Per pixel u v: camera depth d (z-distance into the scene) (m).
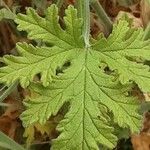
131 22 0.34
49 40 0.28
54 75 0.28
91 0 0.42
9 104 0.43
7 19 0.47
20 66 0.28
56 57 0.28
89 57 0.28
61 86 0.28
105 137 0.27
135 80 0.28
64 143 0.27
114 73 0.28
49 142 0.44
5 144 0.36
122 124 0.27
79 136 0.27
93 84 0.28
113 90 0.28
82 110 0.27
